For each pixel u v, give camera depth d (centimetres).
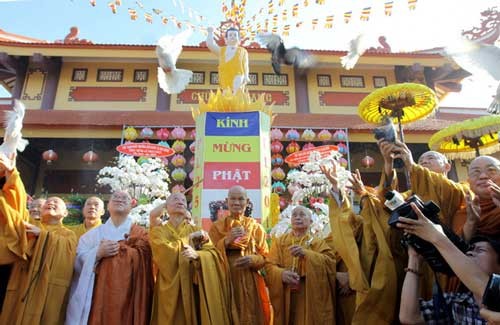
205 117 1009
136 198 952
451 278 335
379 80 2058
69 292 445
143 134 1566
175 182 1778
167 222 478
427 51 1966
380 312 377
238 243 506
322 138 1598
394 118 1152
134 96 1956
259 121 1012
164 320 417
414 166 393
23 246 419
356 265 400
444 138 1030
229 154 970
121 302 418
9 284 425
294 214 540
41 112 1708
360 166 1930
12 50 1872
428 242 287
